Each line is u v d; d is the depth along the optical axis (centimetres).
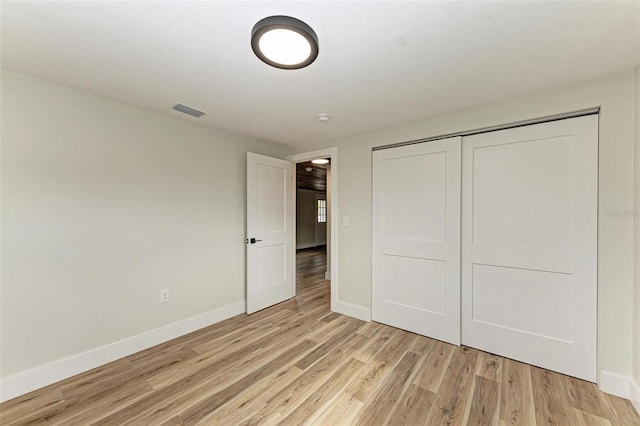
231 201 309
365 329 278
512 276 219
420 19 125
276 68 168
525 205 213
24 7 117
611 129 176
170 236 255
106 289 215
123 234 225
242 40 142
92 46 148
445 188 250
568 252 196
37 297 184
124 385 187
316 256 765
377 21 126
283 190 362
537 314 209
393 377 197
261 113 244
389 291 287
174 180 258
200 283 280
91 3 115
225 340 253
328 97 211
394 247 282
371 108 232
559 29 131
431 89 196
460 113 237
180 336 261
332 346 242
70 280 198
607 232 177
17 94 176
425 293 262
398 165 280
